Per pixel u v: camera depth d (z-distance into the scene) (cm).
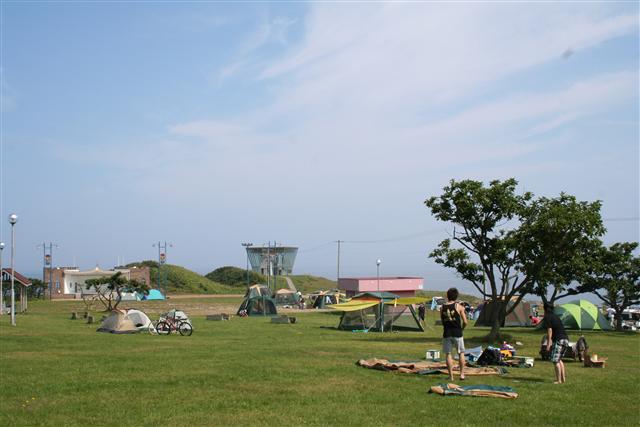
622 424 1093
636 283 4462
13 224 3603
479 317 4606
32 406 1188
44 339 2614
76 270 8831
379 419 1095
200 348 2319
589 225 2734
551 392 1372
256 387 1395
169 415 1120
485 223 2909
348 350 2281
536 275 2902
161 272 11069
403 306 3962
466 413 1141
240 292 11331
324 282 13725
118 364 1773
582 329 4397
